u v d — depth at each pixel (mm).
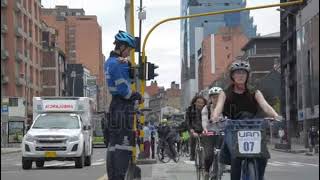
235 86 8086
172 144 29875
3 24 87562
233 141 7574
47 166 25250
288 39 94375
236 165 7629
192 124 12352
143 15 28078
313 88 70625
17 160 35562
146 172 19344
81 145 23109
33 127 23688
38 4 109625
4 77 86625
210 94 11000
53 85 119000
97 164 27438
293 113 89625
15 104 84562
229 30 175125
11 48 88250
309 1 71438
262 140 7516
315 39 69688
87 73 161125
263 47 120688
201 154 11461
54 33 128625
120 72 7742
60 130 23297
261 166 7625
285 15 95812
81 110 25406
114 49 8000
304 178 18516
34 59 104688
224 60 174500
